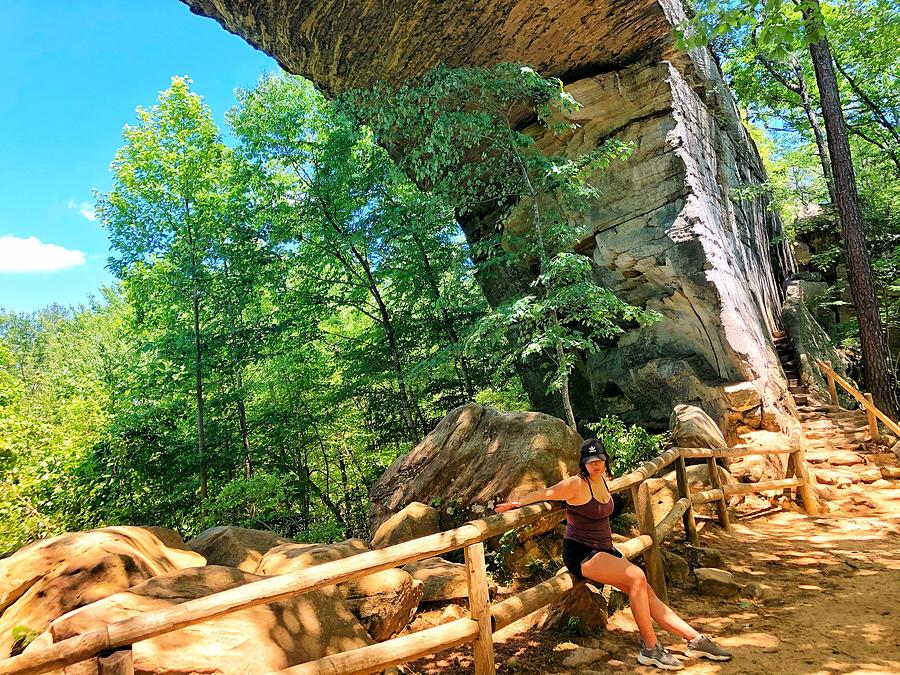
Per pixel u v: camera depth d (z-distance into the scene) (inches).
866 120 671.1
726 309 383.9
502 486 204.2
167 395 545.6
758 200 650.8
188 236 544.1
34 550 120.0
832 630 143.9
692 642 131.0
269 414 558.3
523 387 571.8
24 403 471.5
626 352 454.9
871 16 575.8
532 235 375.9
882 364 446.9
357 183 524.4
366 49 417.1
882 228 663.1
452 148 353.1
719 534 251.6
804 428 418.9
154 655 89.4
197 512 457.7
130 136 531.8
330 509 581.9
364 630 129.3
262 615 111.7
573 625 149.5
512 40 401.4
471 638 113.0
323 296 548.1
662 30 406.6
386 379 561.9
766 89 768.3
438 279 514.6
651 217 410.3
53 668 68.4
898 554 209.0
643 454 333.7
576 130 442.0
